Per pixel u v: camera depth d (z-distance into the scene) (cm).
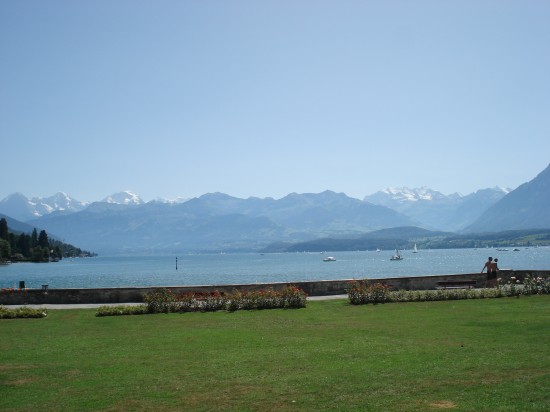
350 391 1191
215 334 1931
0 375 1412
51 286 9906
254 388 1240
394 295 2780
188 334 1950
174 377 1355
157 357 1584
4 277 13550
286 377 1320
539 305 2397
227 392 1216
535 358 1409
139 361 1540
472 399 1108
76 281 11725
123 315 2525
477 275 3388
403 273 12781
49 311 2709
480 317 2122
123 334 1992
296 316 2331
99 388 1280
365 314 2334
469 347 1573
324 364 1434
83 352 1684
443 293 2789
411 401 1111
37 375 1408
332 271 14400
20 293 3038
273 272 14425
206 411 1098
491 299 2716
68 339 1912
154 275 14100
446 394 1145
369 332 1878
